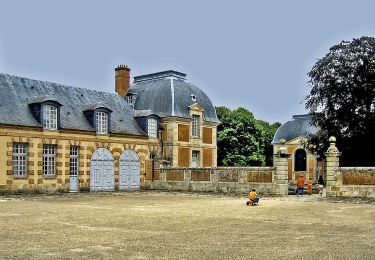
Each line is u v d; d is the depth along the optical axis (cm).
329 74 4247
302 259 934
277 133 6072
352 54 4197
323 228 1419
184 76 5109
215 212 1938
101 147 3731
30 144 3231
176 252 1008
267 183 3291
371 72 4088
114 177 3816
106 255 973
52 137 3375
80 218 1678
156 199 2798
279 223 1547
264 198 2928
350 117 4181
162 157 4612
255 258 943
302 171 5681
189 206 2253
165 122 4662
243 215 1812
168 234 1277
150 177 4072
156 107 4747
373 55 4081
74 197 2970
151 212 1925
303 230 1371
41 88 3650
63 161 3447
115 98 4272
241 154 6238
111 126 3869
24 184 3195
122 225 1479
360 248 1063
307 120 5869
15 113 3238
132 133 3994
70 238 1200
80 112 3741
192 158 4844
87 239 1184
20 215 1777
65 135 3462
